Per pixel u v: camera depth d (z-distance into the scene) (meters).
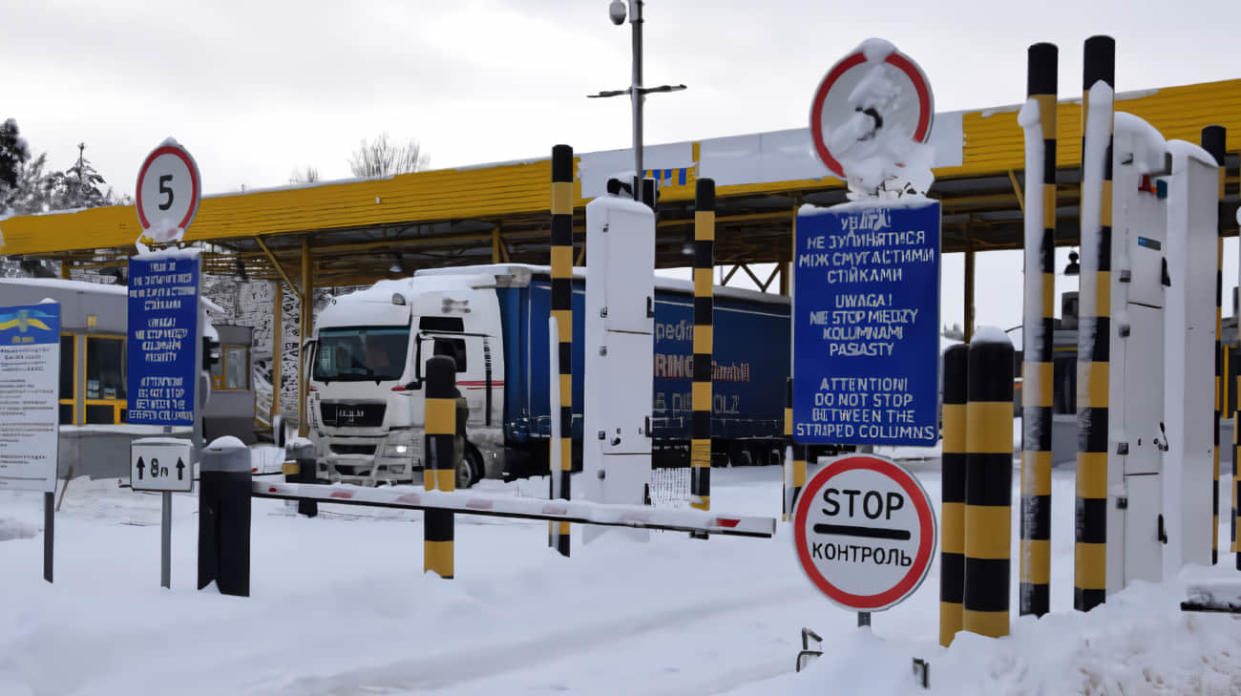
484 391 20.30
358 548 11.52
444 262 44.03
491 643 7.12
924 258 5.95
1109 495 7.57
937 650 5.74
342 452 19.64
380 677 6.44
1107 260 7.21
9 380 8.45
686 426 24.75
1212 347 9.56
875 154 6.23
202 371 8.34
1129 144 7.63
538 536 12.72
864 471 5.77
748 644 7.50
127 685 6.05
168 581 8.17
